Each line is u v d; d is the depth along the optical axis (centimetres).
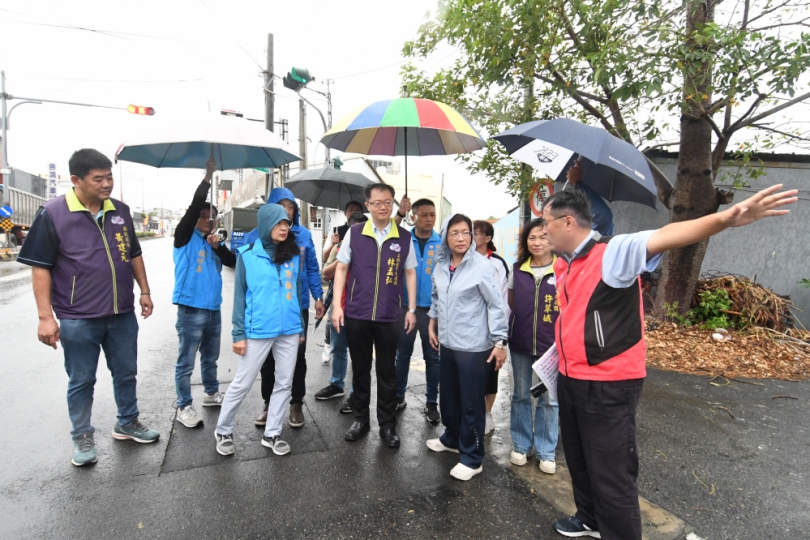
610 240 202
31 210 2427
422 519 255
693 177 610
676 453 343
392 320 331
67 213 286
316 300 392
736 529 259
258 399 420
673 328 639
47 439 327
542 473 310
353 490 280
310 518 252
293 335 323
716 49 486
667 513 271
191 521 245
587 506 240
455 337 293
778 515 273
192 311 354
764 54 466
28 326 681
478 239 347
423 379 504
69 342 288
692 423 396
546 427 312
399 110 303
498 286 292
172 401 406
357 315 331
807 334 662
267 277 310
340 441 344
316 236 1584
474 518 258
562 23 530
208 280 361
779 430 388
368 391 350
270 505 262
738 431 383
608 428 207
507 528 251
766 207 152
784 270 773
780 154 761
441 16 597
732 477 312
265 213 313
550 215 215
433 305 331
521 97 653
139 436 327
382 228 336
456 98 677
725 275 735
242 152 391
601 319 205
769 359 564
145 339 623
